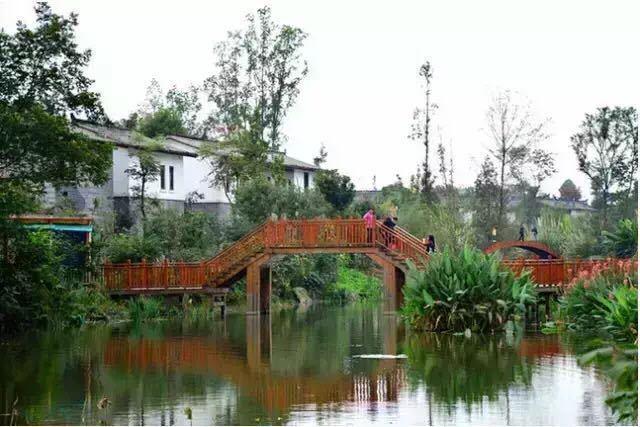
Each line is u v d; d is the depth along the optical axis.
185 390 22.03
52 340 32.50
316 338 33.56
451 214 61.59
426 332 34.50
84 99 37.53
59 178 36.88
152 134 80.12
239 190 59.91
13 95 36.31
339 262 69.44
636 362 13.00
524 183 73.25
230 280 45.53
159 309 43.06
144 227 51.22
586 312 33.28
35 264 35.53
